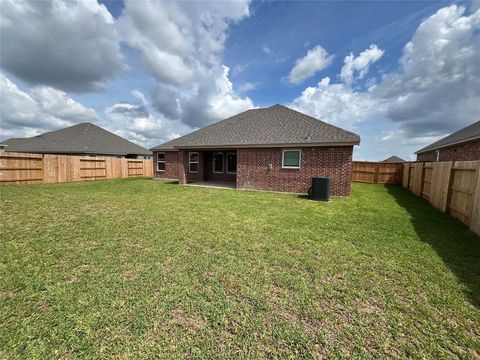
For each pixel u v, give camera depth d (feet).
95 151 75.97
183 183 48.11
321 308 8.36
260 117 49.44
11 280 9.85
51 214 21.35
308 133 37.27
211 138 46.65
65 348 6.39
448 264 12.04
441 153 62.80
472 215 18.03
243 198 31.55
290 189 37.29
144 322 7.43
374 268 11.53
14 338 6.67
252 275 10.61
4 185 41.24
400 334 7.18
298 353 6.41
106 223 18.51
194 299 8.71
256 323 7.52
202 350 6.42
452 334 7.23
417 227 18.66
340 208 25.73
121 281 9.87
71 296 8.77
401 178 55.52
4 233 15.88
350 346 6.68
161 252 12.98
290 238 15.61
